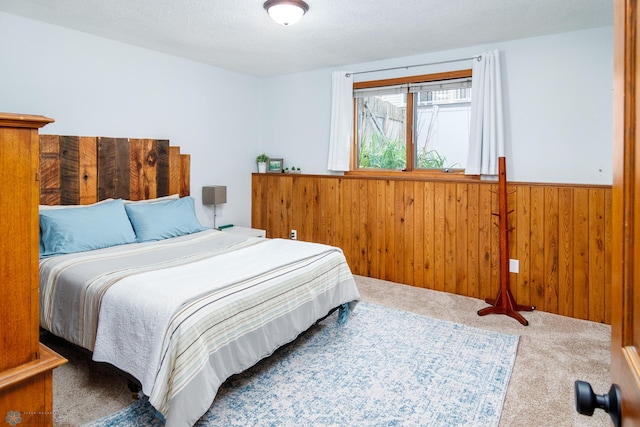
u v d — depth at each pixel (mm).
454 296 3783
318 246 3139
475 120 3625
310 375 2350
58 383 2248
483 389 2207
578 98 3285
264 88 5137
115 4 2803
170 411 1667
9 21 2969
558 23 3104
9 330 883
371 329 3010
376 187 4246
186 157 4207
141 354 1896
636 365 581
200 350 1796
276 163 5035
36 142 918
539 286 3455
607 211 3152
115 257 2732
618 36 691
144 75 3848
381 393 2168
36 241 926
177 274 2340
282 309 2334
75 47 3338
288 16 2719
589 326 3121
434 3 2732
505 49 3549
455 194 3791
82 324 2201
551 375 2373
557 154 3395
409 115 4133
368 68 4293
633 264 630
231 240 3379
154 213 3469
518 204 3502
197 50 3896
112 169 3533
